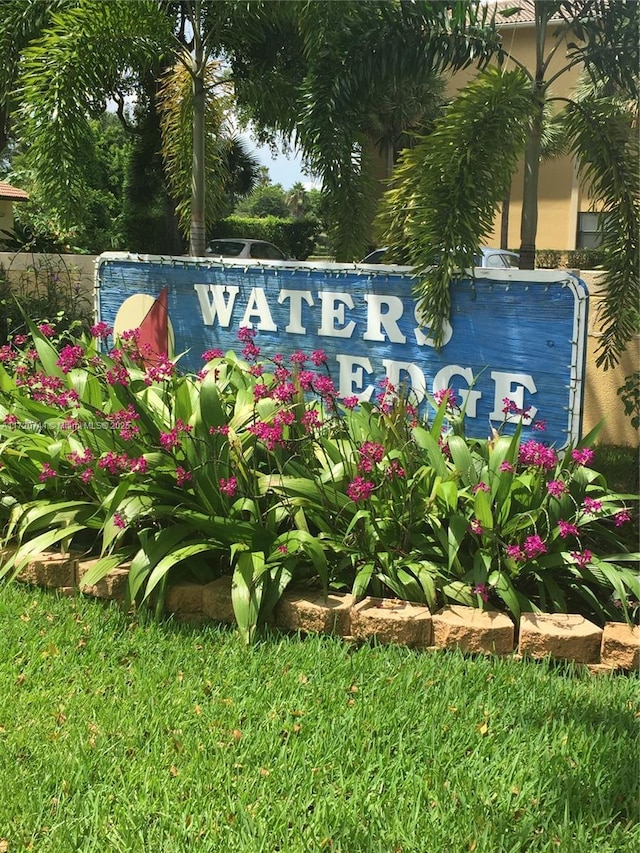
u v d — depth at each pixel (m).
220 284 6.16
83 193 7.09
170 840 2.38
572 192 23.89
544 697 3.07
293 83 8.27
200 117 7.93
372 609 3.55
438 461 3.92
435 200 4.76
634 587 3.42
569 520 3.71
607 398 6.59
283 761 2.74
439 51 6.04
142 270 6.64
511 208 24.61
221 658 3.41
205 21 7.70
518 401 4.70
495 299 4.73
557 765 2.68
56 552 4.30
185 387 4.38
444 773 2.68
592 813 2.48
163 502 4.02
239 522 3.81
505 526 3.67
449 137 4.77
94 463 4.16
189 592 3.80
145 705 3.10
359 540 3.84
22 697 3.16
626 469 5.82
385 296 5.26
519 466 4.08
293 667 3.32
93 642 3.57
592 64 6.09
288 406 4.26
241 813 2.48
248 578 3.62
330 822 2.45
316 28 6.15
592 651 3.34
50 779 2.67
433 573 3.68
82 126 6.97
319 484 3.92
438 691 3.14
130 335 5.39
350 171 6.36
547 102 5.91
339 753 2.78
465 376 4.91
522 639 3.38
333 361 5.56
